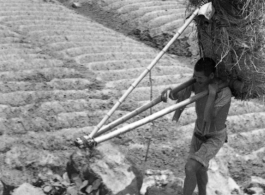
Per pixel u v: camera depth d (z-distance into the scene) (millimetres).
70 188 4238
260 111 6488
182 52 8789
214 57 3850
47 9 9898
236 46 3652
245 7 3510
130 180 4234
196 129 3979
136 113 3883
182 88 3939
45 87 6098
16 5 9680
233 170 4992
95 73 6879
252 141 5734
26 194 4094
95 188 4188
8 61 6648
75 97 5996
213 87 3713
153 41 9227
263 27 3664
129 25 9969
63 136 5062
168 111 3746
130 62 7488
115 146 5070
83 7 11008
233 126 5957
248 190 4621
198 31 3873
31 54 7074
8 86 5898
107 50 7945
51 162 4559
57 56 7281
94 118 5535
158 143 5285
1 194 4094
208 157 3775
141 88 6559
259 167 5184
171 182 4434
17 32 8039
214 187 4379
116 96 6203
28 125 5156
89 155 4473
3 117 5227
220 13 3609
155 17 10133
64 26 8852
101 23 10070
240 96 3910
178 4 11094
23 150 4668
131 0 11109
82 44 7992
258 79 3789
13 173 4383
